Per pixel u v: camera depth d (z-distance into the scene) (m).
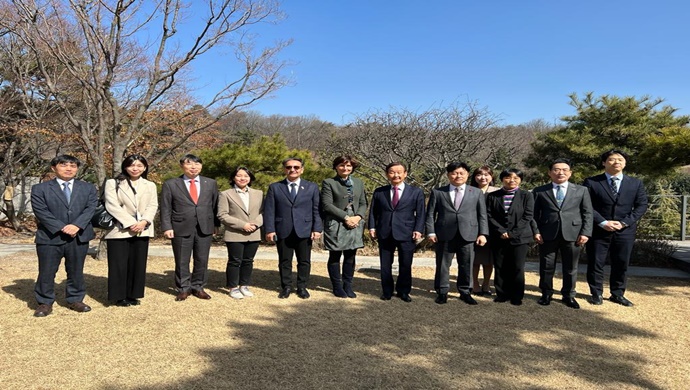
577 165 10.61
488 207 5.41
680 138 6.43
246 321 4.47
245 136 26.08
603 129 10.81
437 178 9.67
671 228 11.59
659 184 12.27
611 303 5.32
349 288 5.55
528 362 3.53
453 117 9.85
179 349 3.70
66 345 3.75
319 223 5.55
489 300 5.43
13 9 7.37
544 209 5.24
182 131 11.58
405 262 5.37
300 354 3.63
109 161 11.59
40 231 4.57
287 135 28.25
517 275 5.19
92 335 4.00
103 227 4.76
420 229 5.34
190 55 7.45
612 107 10.91
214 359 3.50
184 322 4.39
